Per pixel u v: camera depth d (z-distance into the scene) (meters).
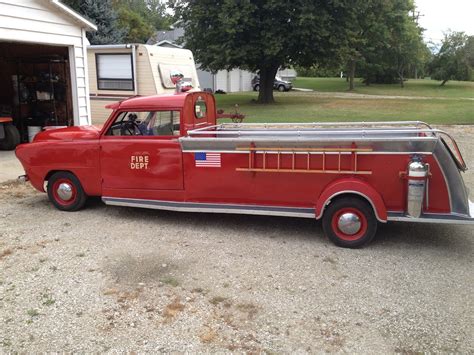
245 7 20.98
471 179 7.84
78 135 6.12
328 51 23.05
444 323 3.53
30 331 3.46
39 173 6.29
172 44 29.33
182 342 3.32
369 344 3.29
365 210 4.87
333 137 5.15
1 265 4.56
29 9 9.58
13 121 12.16
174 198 5.65
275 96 30.31
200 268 4.48
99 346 3.28
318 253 4.84
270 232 5.48
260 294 3.98
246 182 5.31
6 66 12.36
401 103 24.09
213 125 6.37
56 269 4.47
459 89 40.19
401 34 37.91
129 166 5.79
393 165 4.80
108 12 24.34
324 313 3.68
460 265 4.54
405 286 4.10
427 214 4.80
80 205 6.25
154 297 3.94
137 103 5.80
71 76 11.06
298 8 20.88
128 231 5.52
